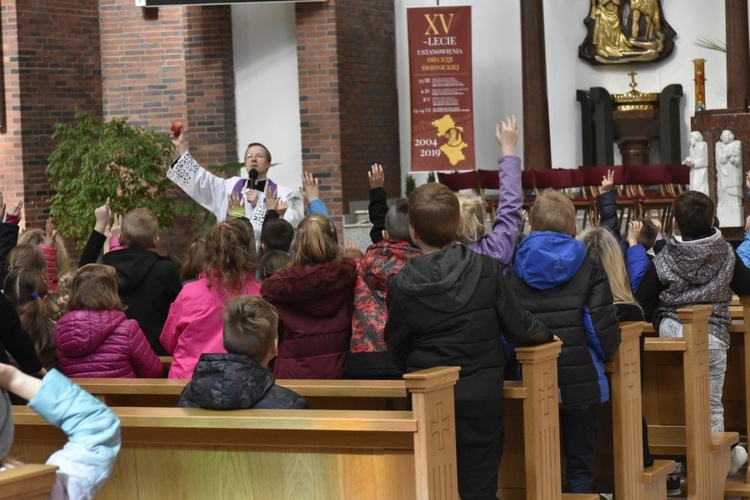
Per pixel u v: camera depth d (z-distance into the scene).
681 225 6.29
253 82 15.88
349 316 5.19
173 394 4.79
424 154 14.20
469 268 4.27
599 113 15.81
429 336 4.26
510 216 5.21
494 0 16.25
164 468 3.99
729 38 14.45
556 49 16.20
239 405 3.94
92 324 5.27
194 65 15.85
